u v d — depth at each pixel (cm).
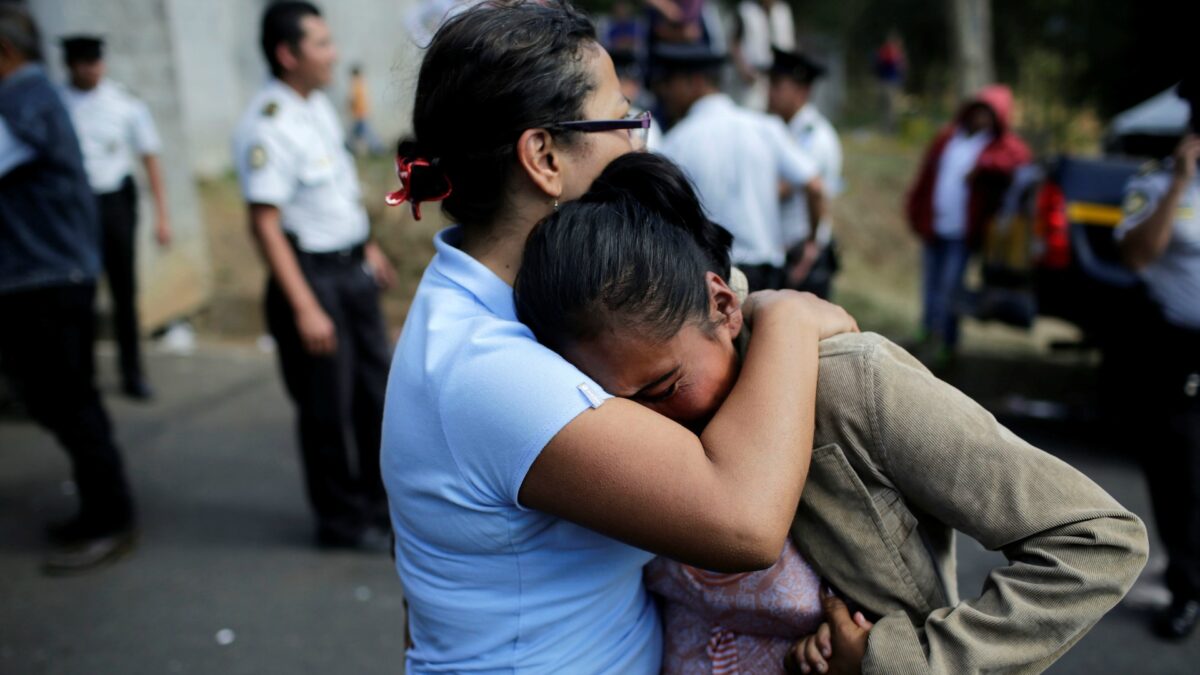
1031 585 104
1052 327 784
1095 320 437
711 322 110
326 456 332
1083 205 435
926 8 1825
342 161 325
